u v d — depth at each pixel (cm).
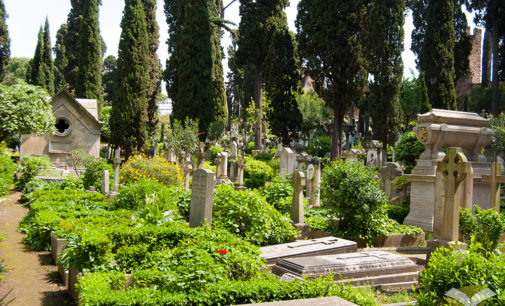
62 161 2770
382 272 697
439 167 758
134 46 3200
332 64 2850
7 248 934
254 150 3634
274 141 4062
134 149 3189
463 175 708
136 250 646
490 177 1209
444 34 3075
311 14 2912
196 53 3434
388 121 2880
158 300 443
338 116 2945
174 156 2856
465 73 4047
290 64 3547
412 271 731
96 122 2850
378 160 3297
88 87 3791
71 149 2794
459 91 4353
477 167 1339
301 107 4441
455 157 728
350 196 1034
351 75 2838
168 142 2666
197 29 3438
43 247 941
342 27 2806
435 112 1303
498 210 1197
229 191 1017
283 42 3566
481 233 811
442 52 3066
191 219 940
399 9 2770
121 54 3200
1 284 681
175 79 3684
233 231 915
